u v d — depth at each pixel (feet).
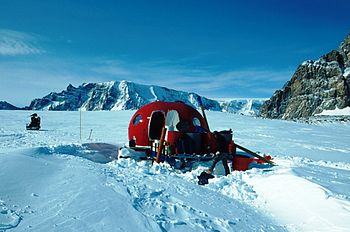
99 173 17.28
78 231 10.43
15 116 115.75
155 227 11.79
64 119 108.17
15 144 42.37
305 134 84.94
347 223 13.71
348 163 37.93
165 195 15.66
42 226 10.51
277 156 39.50
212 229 12.71
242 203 17.44
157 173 20.77
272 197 18.08
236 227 13.39
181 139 28.73
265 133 80.12
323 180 21.06
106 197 13.50
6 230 10.03
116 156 34.14
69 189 13.88
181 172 24.73
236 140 60.80
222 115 142.31
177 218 13.07
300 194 17.19
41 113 138.00
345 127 121.08
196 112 33.86
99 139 53.36
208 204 15.74
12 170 14.79
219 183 20.45
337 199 15.85
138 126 33.32
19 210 11.48
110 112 149.89
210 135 28.17
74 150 35.17
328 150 52.47
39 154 21.24
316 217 14.76
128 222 11.69
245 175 22.39
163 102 34.09
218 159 23.79
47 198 12.78
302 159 37.22
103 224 11.16
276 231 13.87
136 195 14.58
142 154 29.99
